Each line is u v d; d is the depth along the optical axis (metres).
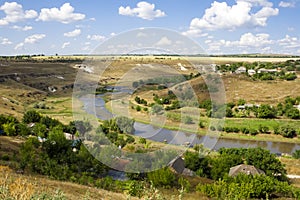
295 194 22.67
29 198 5.09
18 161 25.30
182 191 5.44
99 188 14.55
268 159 31.23
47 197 5.24
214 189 18.17
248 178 22.66
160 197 5.13
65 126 29.67
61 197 5.25
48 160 20.19
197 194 17.66
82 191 13.25
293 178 32.56
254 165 31.41
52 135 23.80
